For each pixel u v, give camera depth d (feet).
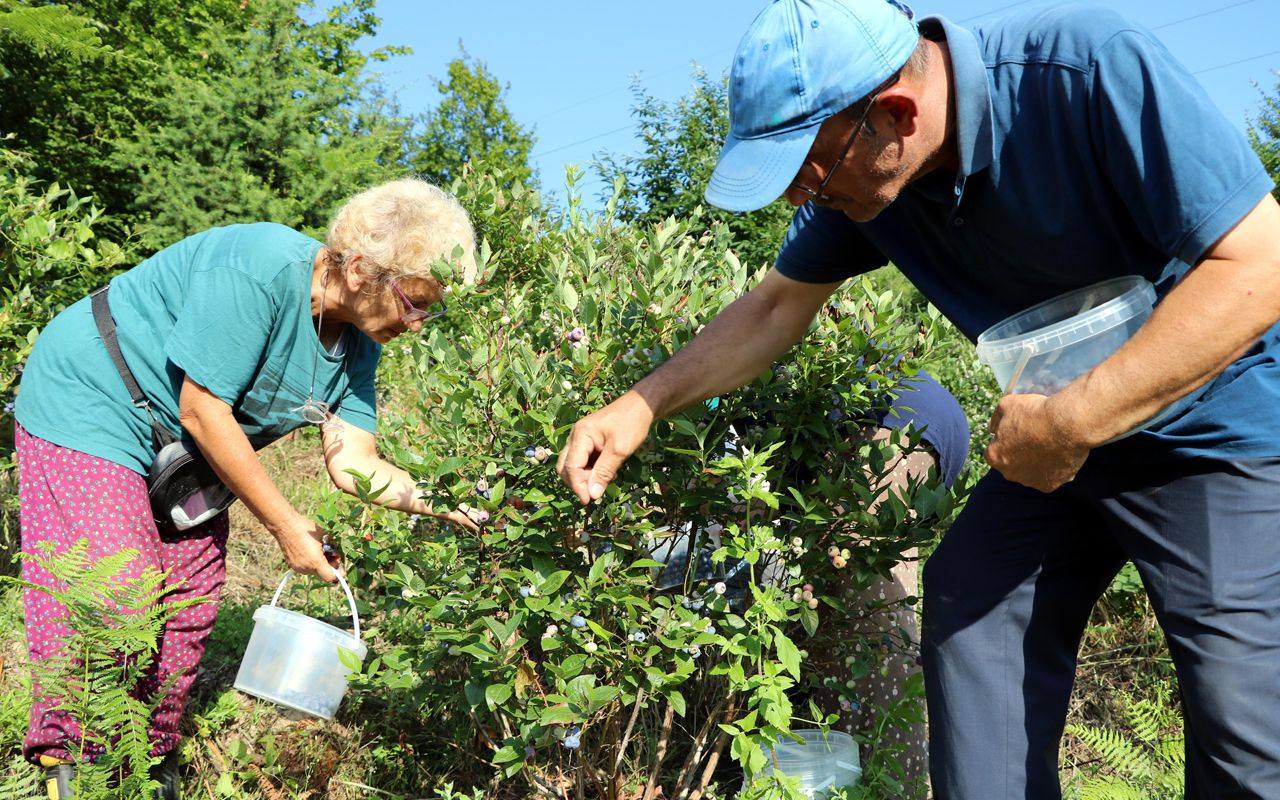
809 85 5.21
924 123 5.37
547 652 7.36
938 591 6.58
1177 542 5.60
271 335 7.61
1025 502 6.37
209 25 36.86
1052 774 6.27
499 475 7.18
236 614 12.12
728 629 7.63
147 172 33.04
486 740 7.80
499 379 7.25
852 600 8.18
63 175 34.81
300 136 33.91
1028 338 5.44
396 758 9.48
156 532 7.87
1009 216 5.58
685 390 6.84
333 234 7.48
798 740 6.77
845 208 5.90
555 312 8.30
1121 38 4.95
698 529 8.32
